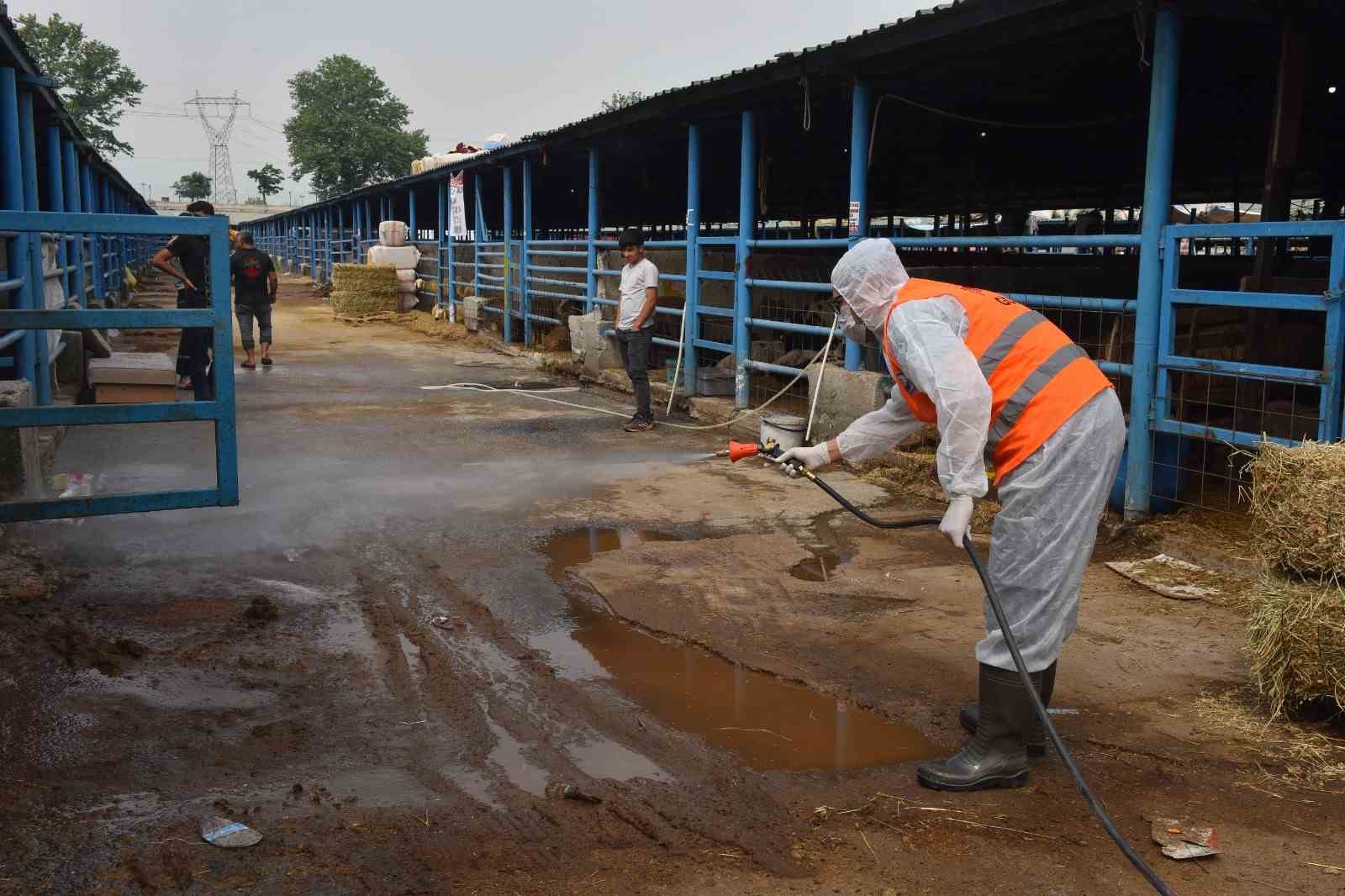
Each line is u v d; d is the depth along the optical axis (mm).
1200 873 2686
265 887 2557
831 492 3537
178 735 3422
